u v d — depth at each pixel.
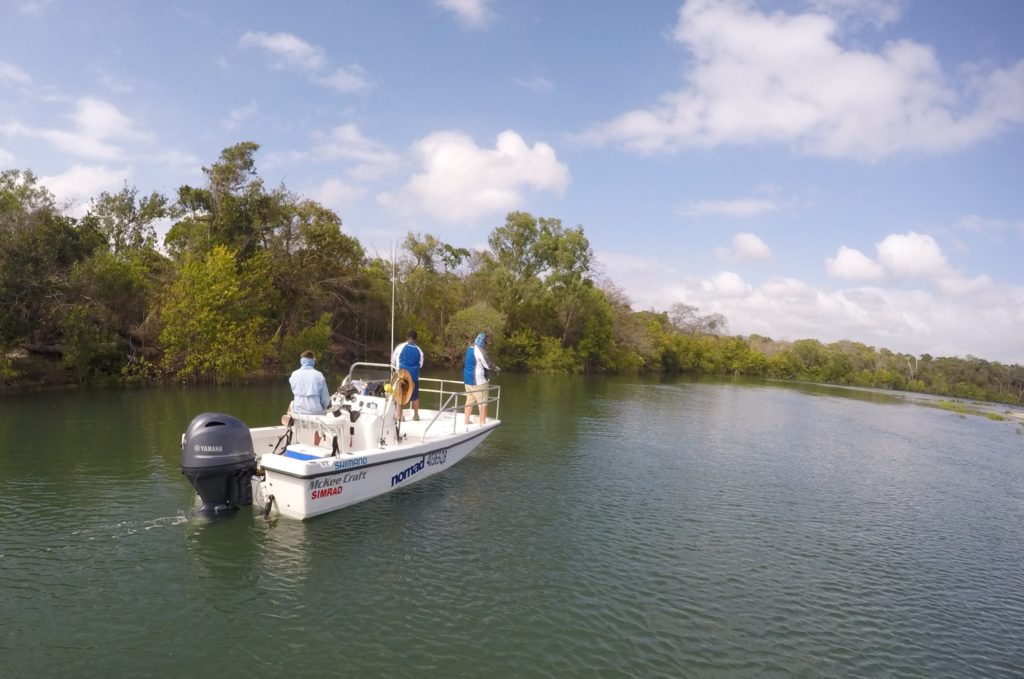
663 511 10.98
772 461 16.62
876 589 8.36
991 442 26.00
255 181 31.58
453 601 6.96
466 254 58.53
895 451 20.78
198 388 23.83
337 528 8.77
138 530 8.33
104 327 23.86
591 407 25.91
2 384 20.19
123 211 35.16
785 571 8.70
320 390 9.50
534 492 11.51
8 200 21.80
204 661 5.48
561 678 5.63
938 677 6.25
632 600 7.35
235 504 8.32
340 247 34.66
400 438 10.99
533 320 56.25
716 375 74.19
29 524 8.44
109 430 14.69
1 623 5.88
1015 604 8.23
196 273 24.69
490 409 23.27
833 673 6.13
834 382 78.06
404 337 44.53
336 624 6.27
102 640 5.71
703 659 6.18
